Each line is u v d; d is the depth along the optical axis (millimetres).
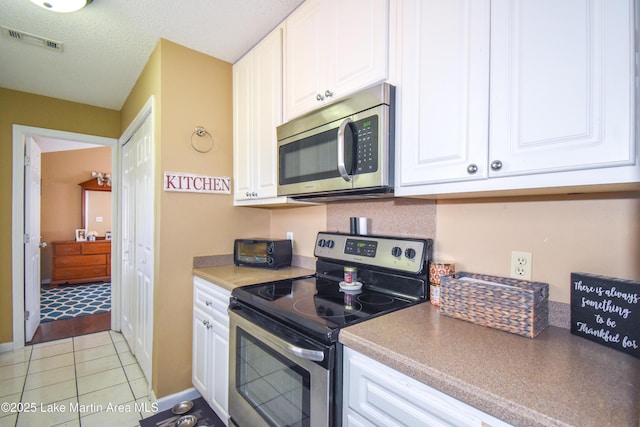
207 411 1889
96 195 5703
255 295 1397
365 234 1610
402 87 1119
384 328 985
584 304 915
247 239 2143
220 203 2174
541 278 1058
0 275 2740
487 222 1202
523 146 813
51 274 5152
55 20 1759
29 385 2193
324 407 958
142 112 2232
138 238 2477
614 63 677
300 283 1644
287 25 1686
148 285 2139
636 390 636
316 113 1412
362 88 1249
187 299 2012
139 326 2424
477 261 1229
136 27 1826
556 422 540
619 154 670
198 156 2074
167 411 1899
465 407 668
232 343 1485
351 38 1302
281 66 1732
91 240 5473
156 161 1967
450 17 973
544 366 738
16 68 2354
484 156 887
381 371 843
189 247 2029
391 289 1404
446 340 888
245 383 1389
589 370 721
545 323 990
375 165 1130
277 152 1690
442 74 992
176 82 1985
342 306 1229
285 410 1131
